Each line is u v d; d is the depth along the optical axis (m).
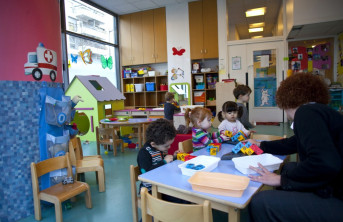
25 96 1.94
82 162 2.48
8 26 1.84
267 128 5.31
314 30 5.09
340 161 0.88
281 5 6.12
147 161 1.50
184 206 0.89
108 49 6.98
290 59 5.96
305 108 1.00
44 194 1.83
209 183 1.06
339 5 4.31
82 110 4.97
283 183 1.03
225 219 1.80
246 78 6.02
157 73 6.91
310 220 0.92
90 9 6.21
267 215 0.97
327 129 0.93
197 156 1.43
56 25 2.21
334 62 5.66
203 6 6.30
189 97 6.56
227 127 2.26
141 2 6.31
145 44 6.96
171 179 1.15
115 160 3.53
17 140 1.91
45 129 2.06
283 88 1.15
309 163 0.91
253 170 1.16
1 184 1.85
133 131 5.49
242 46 6.20
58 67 2.22
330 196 0.93
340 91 5.04
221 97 5.73
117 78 7.35
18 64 1.90
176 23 6.58
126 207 2.07
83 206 2.10
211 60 6.71
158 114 4.95
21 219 1.93
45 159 2.06
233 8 6.66
